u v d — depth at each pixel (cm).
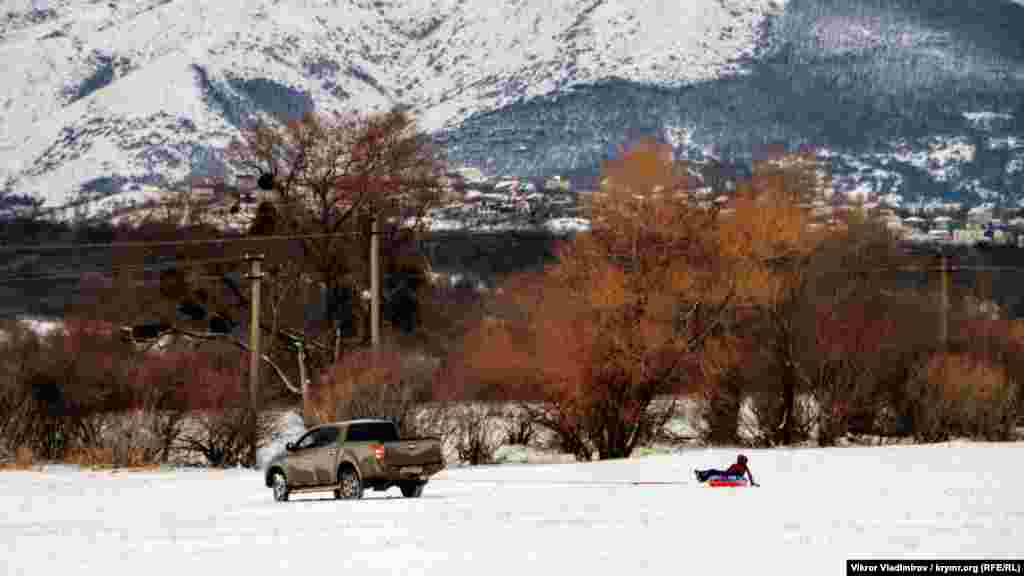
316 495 10619
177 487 11706
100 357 16950
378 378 15238
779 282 16562
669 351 16275
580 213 17050
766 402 17200
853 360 17100
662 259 16388
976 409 17325
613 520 7569
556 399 16200
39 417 16212
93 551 6831
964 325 19350
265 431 15862
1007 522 7106
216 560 6334
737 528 7031
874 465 11488
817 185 17612
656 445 17400
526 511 8231
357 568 5966
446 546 6600
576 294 16388
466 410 15825
